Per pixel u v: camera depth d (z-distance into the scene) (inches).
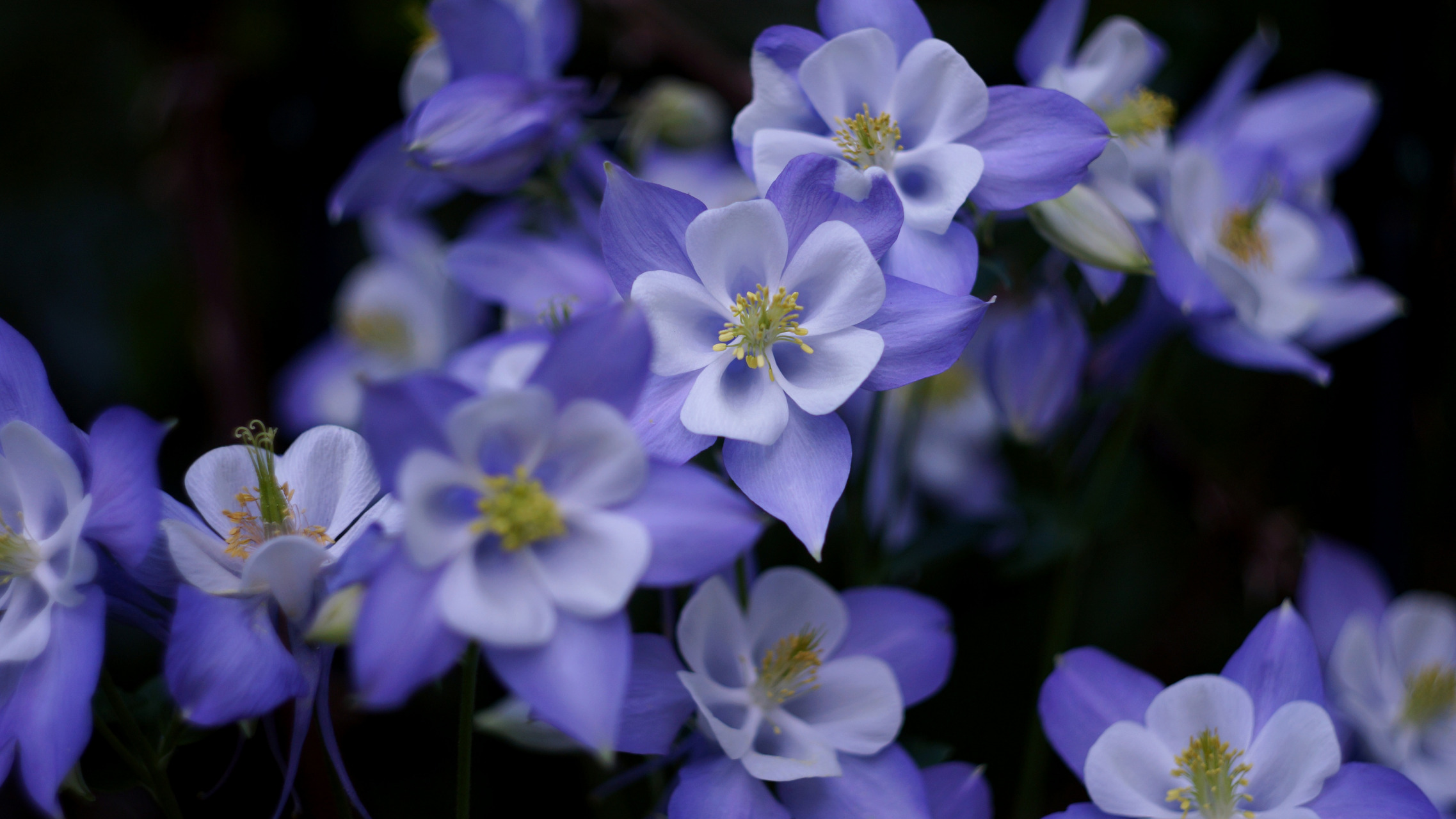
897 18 22.3
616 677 20.3
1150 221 23.6
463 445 20.4
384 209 24.9
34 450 20.9
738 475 21.4
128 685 26.5
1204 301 23.6
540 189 24.7
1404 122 26.4
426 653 20.1
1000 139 22.1
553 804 26.0
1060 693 22.1
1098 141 21.8
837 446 21.5
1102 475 24.4
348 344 28.3
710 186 26.9
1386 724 24.5
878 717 22.0
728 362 21.5
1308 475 27.1
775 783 22.0
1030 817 24.0
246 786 24.8
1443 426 26.9
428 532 20.2
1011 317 24.9
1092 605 27.3
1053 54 23.7
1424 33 26.3
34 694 20.7
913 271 21.7
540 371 20.5
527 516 20.5
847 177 21.4
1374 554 26.2
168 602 21.3
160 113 27.3
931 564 25.9
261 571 20.9
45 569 21.0
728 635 22.0
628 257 21.6
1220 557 26.7
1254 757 21.9
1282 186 25.0
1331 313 25.0
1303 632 22.1
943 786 22.1
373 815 26.0
